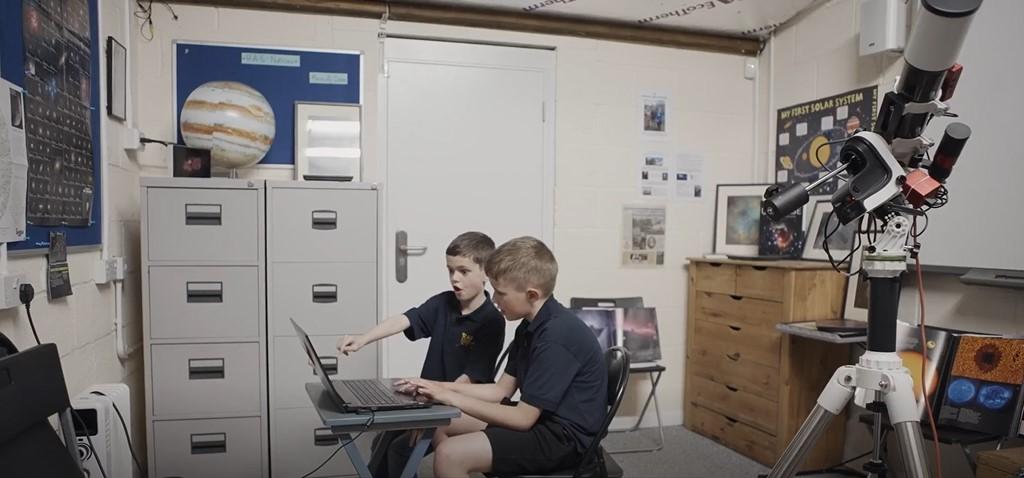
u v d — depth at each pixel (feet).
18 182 5.04
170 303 7.62
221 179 7.67
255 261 7.79
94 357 7.03
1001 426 6.73
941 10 4.22
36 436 4.11
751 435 9.71
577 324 5.59
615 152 11.28
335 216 8.00
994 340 6.89
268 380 7.87
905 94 4.95
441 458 5.00
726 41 11.60
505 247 5.65
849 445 9.18
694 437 10.85
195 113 8.09
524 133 10.82
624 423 11.34
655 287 11.55
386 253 10.19
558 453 5.21
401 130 10.20
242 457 7.84
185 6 9.23
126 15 8.24
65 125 6.15
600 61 11.14
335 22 9.80
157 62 9.16
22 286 5.01
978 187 7.49
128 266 8.25
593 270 11.23
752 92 11.82
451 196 10.48
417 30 10.15
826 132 10.21
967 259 7.60
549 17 10.69
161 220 7.56
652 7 10.27
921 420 7.19
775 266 9.22
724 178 11.79
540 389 5.20
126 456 6.42
